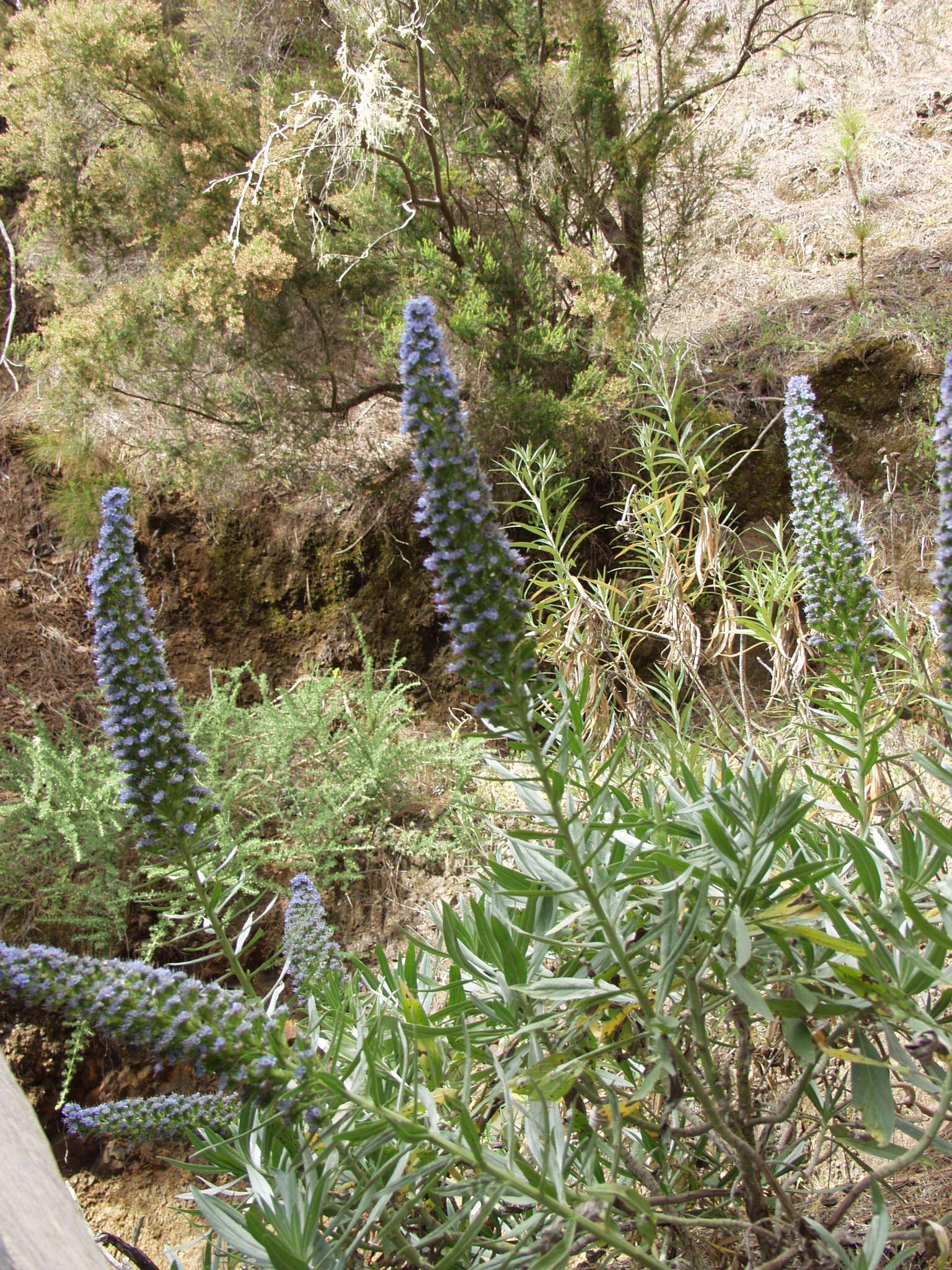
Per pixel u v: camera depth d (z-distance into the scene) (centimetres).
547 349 495
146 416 546
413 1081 137
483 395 493
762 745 310
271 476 501
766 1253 148
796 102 737
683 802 170
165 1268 339
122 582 158
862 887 148
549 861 150
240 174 464
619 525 392
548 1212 133
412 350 125
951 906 132
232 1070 117
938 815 237
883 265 577
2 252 645
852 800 177
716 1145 185
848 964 151
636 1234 161
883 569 296
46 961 112
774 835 140
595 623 347
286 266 439
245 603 538
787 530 464
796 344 540
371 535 536
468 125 545
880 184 645
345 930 420
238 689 472
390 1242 138
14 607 530
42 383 564
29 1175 89
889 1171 127
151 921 411
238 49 581
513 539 491
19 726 502
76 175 504
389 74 487
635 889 150
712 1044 190
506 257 527
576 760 180
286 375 493
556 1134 137
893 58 746
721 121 732
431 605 534
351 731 459
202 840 171
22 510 551
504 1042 192
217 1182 185
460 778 428
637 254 558
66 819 398
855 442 516
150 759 159
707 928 153
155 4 505
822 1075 176
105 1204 375
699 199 570
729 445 513
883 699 251
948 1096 125
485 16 530
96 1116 134
